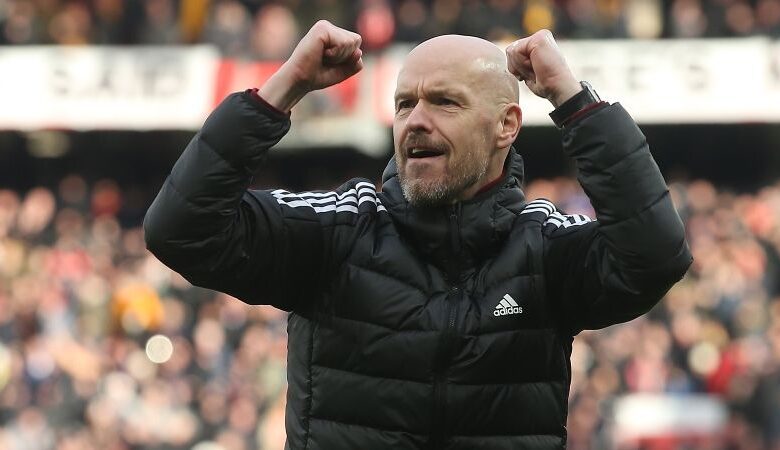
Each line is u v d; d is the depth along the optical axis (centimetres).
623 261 1135
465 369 1170
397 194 1212
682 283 5491
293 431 1202
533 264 1197
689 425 4903
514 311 1184
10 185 7788
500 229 1205
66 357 5144
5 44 7094
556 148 7250
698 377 5038
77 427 4966
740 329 5272
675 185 6306
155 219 1123
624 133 1128
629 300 1160
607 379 4931
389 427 1172
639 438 4862
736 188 7456
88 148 7725
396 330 1174
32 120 7019
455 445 1177
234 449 4759
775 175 7381
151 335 5341
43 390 5134
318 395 1191
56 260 6159
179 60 6900
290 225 1179
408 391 1169
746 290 5444
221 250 1141
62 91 7006
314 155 7444
